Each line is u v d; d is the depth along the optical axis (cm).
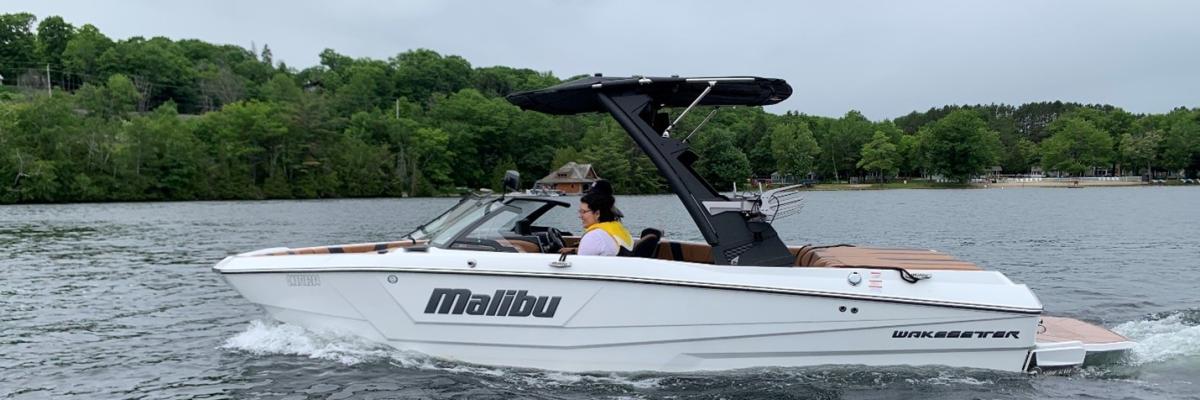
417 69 16438
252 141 8975
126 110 11831
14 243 2233
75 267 1522
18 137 7019
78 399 593
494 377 593
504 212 662
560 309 588
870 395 553
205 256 1786
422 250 635
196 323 888
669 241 725
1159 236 2227
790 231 2720
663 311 579
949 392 560
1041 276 1321
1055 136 12838
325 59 18650
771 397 550
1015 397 554
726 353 589
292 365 630
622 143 9281
